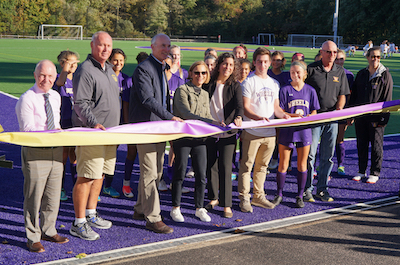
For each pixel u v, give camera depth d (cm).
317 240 401
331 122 504
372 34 6175
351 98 612
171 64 542
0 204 472
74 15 7256
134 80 411
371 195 539
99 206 482
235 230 418
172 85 544
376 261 362
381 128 589
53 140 341
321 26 6925
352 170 659
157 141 385
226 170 452
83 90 374
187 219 449
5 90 1402
